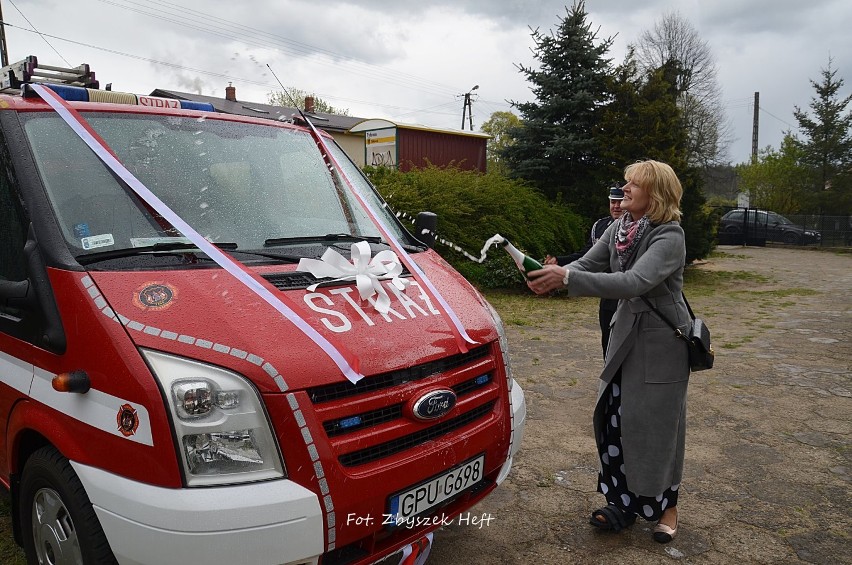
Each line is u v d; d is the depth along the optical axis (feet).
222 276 8.04
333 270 8.67
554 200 48.49
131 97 11.14
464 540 10.73
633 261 10.21
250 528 6.57
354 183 12.24
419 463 7.84
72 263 7.77
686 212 50.75
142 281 7.61
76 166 8.97
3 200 8.96
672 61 55.01
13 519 9.21
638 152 46.16
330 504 6.99
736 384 19.66
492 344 9.55
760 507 11.83
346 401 7.31
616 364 10.36
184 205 9.32
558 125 48.19
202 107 12.23
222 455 6.71
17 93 10.90
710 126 123.54
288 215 10.40
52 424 7.60
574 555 10.32
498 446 9.18
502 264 38.40
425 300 9.26
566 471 13.42
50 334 7.63
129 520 6.63
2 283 8.44
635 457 10.23
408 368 7.98
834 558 10.14
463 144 55.01
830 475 13.14
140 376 6.73
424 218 12.94
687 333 10.11
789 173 112.16
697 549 10.48
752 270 57.98
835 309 35.06
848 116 107.24
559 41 48.42
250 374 6.86
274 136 11.74
